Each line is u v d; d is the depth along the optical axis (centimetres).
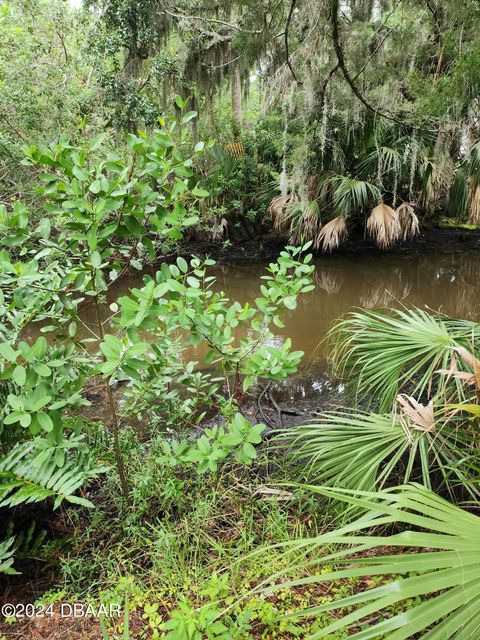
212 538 186
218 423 280
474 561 96
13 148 471
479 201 534
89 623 153
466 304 534
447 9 316
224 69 643
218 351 182
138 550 185
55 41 623
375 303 546
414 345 216
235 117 754
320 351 397
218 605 150
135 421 288
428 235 777
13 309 166
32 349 143
